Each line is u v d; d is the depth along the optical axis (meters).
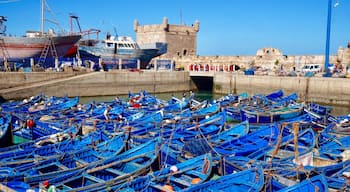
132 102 34.56
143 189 12.84
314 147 18.48
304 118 27.41
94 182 13.77
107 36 63.88
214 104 31.88
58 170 15.25
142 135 21.92
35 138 23.62
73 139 19.81
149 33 88.88
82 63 57.25
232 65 64.06
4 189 12.21
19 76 43.88
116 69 59.97
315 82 45.81
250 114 28.20
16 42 50.69
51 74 47.06
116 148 19.16
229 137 21.58
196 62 74.75
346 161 15.52
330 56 58.69
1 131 22.22
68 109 30.80
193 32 91.50
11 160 16.27
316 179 12.67
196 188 12.51
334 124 24.50
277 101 36.47
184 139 20.56
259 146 19.44
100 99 48.28
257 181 13.05
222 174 15.45
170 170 14.40
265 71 57.31
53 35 56.00
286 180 13.30
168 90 58.50
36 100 35.88
